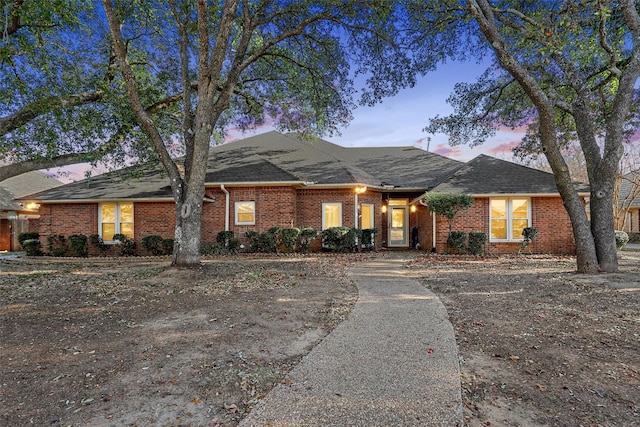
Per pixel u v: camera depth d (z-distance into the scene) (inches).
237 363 144.3
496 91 526.9
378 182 665.0
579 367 141.1
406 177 713.6
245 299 254.4
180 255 359.9
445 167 745.0
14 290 292.5
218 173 595.8
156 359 149.0
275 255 540.7
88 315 217.5
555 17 345.7
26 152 417.4
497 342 168.2
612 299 246.2
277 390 120.6
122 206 583.5
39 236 601.6
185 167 383.9
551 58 379.9
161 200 569.0
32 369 140.9
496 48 337.1
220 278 328.8
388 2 384.2
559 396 119.3
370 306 233.6
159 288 289.0
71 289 293.1
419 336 174.1
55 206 588.7
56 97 386.9
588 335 177.5
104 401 116.0
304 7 410.9
